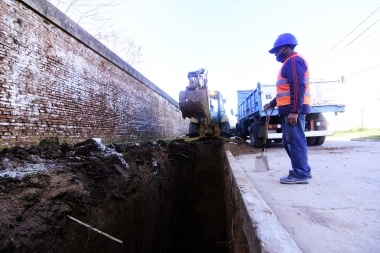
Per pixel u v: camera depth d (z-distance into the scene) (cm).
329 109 804
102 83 919
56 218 241
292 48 326
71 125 717
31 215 226
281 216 215
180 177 776
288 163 491
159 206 536
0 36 494
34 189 255
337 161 477
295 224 198
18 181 263
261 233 161
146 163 533
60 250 231
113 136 992
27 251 198
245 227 211
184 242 713
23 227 210
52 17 637
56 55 662
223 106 1267
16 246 193
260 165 430
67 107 701
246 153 717
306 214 217
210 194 798
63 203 262
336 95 800
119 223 345
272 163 504
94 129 848
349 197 254
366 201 240
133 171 444
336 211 220
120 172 400
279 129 822
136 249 393
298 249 141
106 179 356
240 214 252
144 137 1366
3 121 494
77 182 303
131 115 1194
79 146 497
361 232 179
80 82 773
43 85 608
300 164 322
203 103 885
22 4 552
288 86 324
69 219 255
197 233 736
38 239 212
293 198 262
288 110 324
